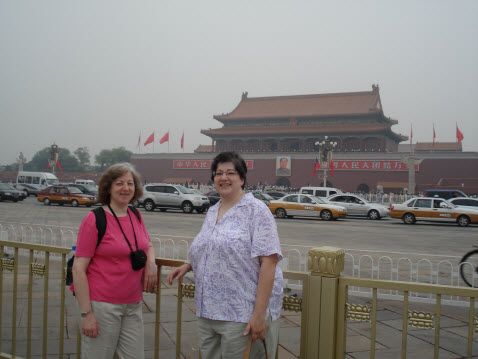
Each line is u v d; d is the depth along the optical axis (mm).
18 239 12258
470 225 23438
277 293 2934
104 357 3098
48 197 32188
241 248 2787
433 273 8805
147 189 28406
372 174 54938
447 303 7133
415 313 2877
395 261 11055
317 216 25734
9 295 6820
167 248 11117
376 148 59781
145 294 7145
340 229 19391
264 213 2824
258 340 2844
